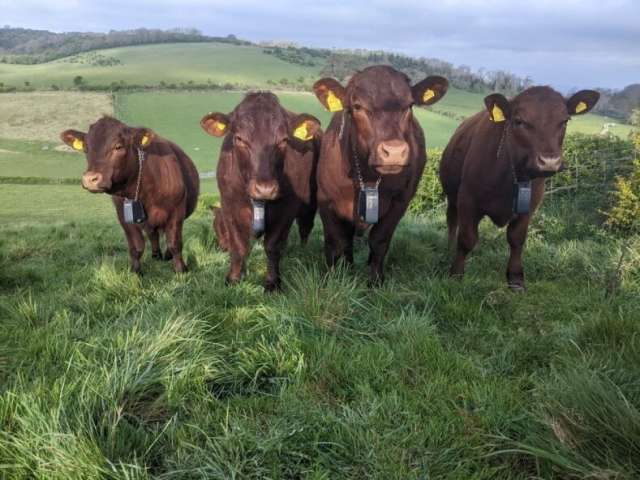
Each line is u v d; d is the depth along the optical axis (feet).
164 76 364.17
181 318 12.57
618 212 24.75
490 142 17.40
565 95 17.30
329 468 8.44
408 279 18.28
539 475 8.13
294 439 8.97
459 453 8.76
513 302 16.12
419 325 13.15
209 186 148.87
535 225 26.11
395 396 10.07
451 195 22.66
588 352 11.89
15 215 89.35
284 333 12.55
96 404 9.28
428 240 25.29
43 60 539.70
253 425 9.45
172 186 20.44
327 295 14.29
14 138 232.53
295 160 17.38
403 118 14.49
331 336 12.84
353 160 15.90
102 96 294.87
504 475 8.36
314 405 10.05
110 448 8.41
